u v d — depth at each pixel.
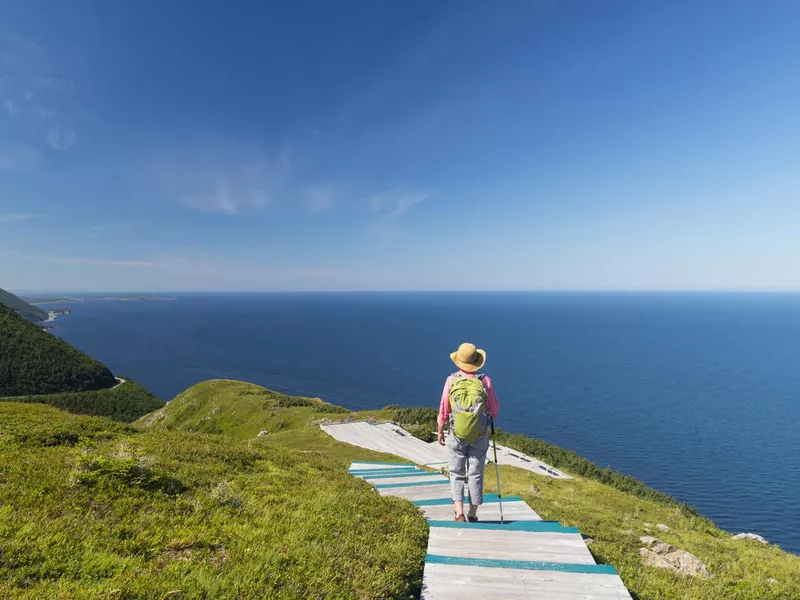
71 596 4.07
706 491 66.69
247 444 15.22
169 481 8.06
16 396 112.12
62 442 10.59
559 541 6.62
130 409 119.69
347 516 7.51
